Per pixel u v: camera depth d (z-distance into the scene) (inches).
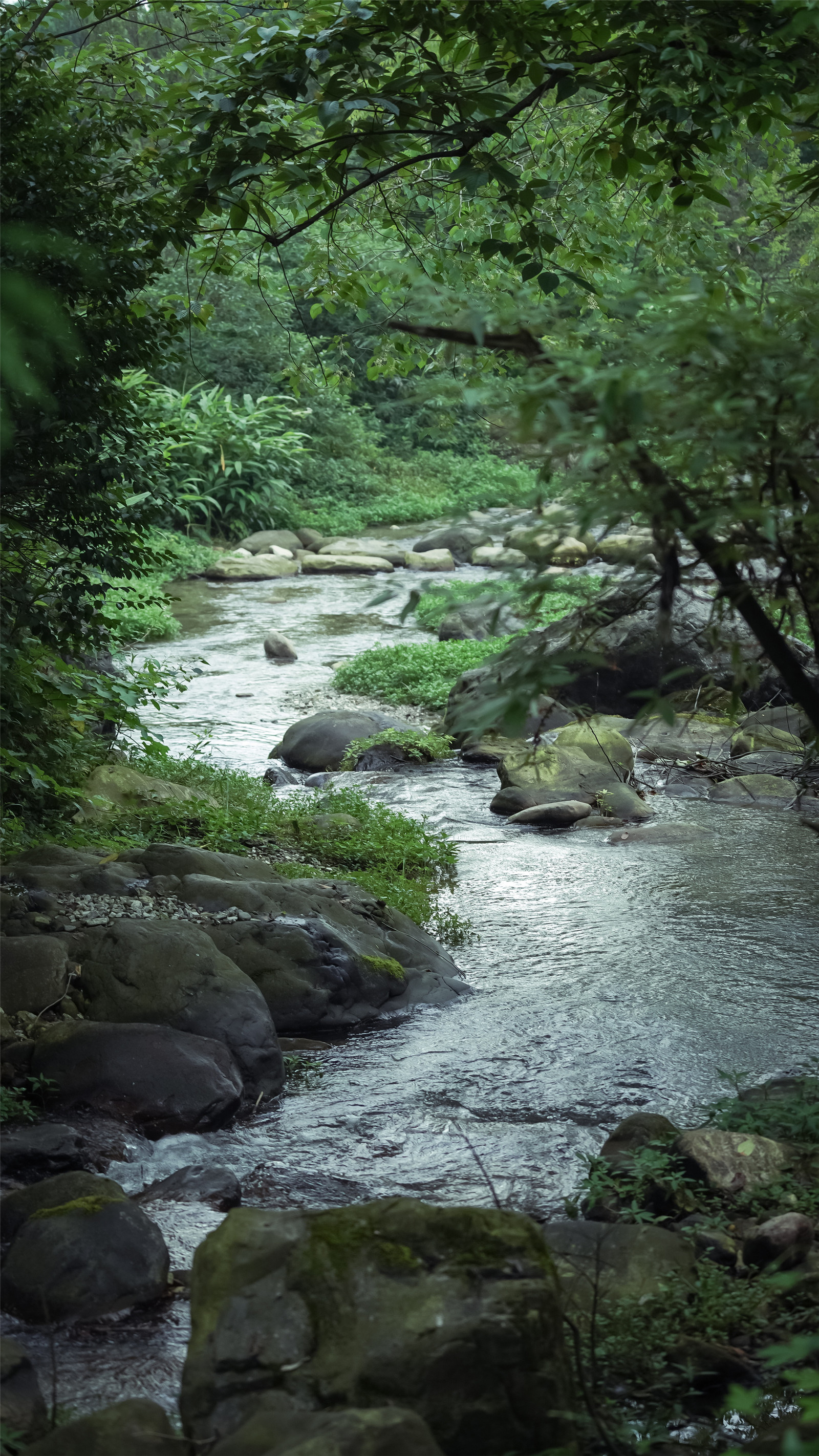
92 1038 215.8
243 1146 208.7
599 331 115.9
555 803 442.0
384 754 516.4
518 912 345.7
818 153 216.4
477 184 222.1
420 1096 232.4
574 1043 256.5
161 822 376.8
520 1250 119.1
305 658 717.9
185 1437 112.2
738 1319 142.9
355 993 270.2
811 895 353.4
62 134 235.8
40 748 324.2
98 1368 141.5
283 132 233.9
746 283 197.0
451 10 224.8
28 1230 159.6
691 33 191.6
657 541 113.7
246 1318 115.4
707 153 248.1
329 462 1298.0
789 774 258.4
